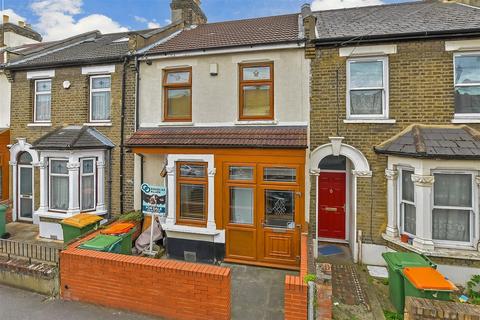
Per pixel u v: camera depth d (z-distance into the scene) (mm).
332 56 7680
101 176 9508
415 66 7254
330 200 9016
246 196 7586
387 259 5828
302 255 5910
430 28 7328
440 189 6711
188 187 8062
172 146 7746
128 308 5430
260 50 7844
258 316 5309
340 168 8945
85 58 9883
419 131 6883
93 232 7391
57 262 6164
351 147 7531
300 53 7695
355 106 7719
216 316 4938
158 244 8336
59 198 9680
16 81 10852
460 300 5848
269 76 7977
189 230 7738
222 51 8086
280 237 7270
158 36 10305
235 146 7301
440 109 7113
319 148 7688
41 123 10516
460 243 6598
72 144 8898
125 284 5445
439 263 6438
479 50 6953
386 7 10773
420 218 6504
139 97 9023
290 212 7293
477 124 6906
